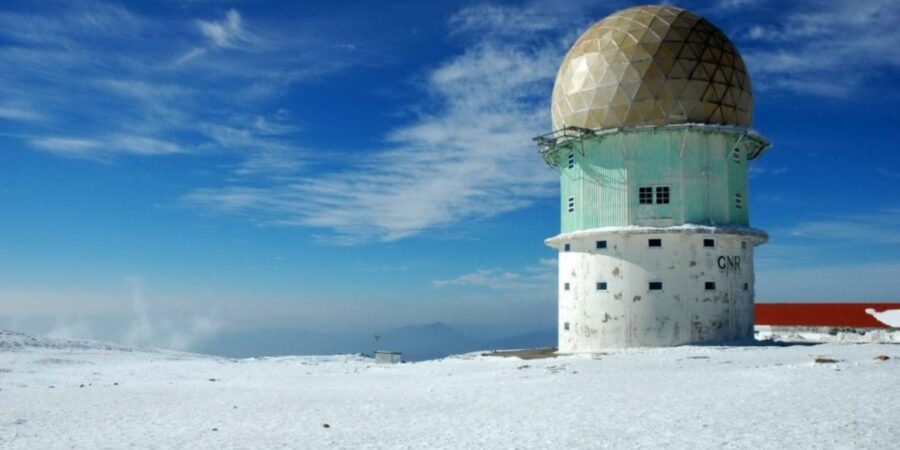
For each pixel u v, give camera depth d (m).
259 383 30.83
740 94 40.31
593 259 39.41
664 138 39.06
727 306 38.31
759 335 49.72
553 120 43.62
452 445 14.34
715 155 39.50
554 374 27.16
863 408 16.00
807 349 32.31
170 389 28.39
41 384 35.50
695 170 39.00
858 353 28.81
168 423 18.80
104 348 69.88
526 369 29.56
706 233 37.72
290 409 20.83
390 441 15.08
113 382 35.59
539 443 14.13
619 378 24.52
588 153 40.75
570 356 34.72
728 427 14.75
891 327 49.81
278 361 50.31
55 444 15.80
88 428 18.20
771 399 18.03
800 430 14.01
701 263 38.06
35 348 63.09
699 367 26.91
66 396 26.09
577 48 42.25
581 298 39.75
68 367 48.09
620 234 38.41
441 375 30.31
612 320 38.41
